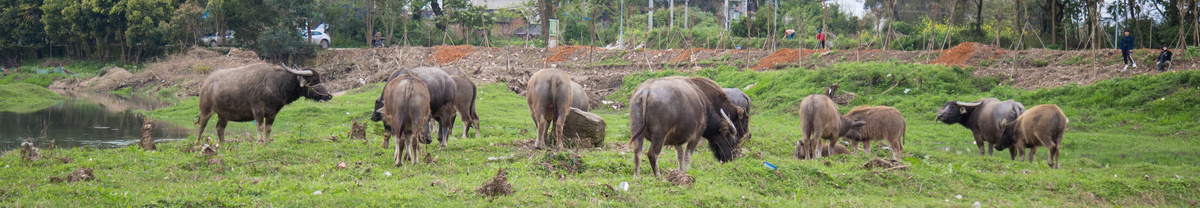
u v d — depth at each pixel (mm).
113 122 20797
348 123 19219
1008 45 33719
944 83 22484
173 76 40062
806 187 8461
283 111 21172
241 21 43969
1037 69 23344
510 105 24875
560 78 11195
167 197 6977
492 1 64875
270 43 42094
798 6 52781
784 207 7406
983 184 8992
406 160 9805
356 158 10266
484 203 7141
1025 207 7805
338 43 50656
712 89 9023
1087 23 31625
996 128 13422
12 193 7234
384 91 10320
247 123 19516
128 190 7543
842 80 24125
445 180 8477
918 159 11750
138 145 11594
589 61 36781
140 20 46094
